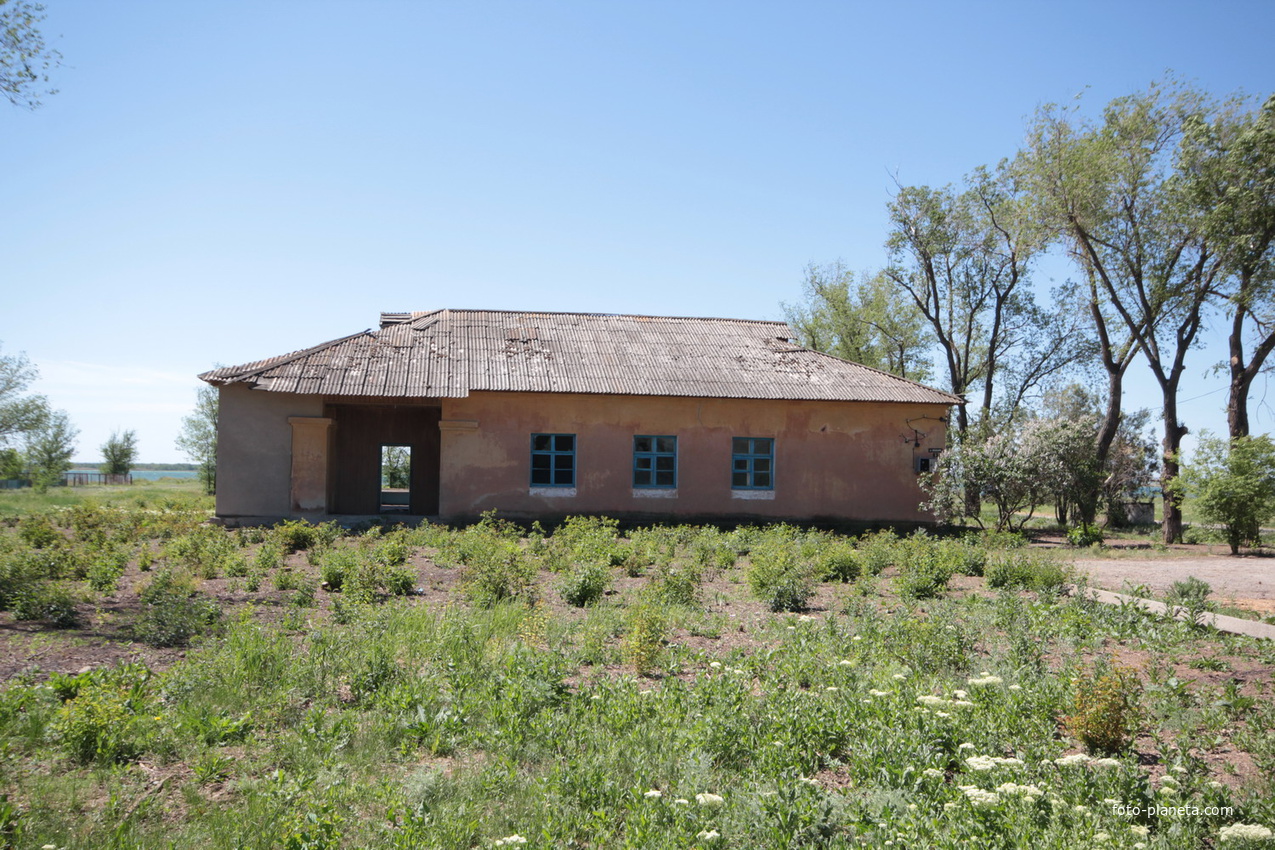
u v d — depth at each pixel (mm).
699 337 25422
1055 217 24422
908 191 29500
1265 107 21078
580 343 23859
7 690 6207
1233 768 5383
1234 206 21109
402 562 13898
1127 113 23594
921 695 6176
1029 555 16641
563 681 6852
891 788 4848
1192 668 7922
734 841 4352
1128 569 15852
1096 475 22625
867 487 23297
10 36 11383
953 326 31875
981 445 22234
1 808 4309
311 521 20422
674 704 6293
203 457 38219
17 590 9703
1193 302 23422
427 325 23922
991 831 4242
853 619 9805
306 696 6559
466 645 7859
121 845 4238
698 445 22438
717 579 13398
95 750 5336
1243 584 13641
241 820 4492
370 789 4953
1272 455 19000
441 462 21250
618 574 13672
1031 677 6906
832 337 38406
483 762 5465
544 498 21641
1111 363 24719
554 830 4457
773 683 6570
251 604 9609
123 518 20016
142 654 7766
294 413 20688
